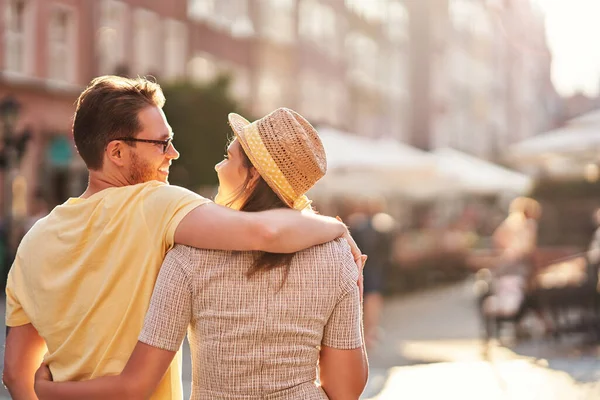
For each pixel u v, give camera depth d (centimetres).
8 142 2114
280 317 282
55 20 2809
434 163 2394
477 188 2797
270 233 279
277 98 4069
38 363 316
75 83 2852
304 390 285
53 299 296
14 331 313
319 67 4475
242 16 3822
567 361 1005
